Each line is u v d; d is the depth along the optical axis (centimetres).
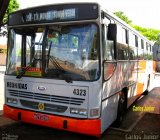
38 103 548
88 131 488
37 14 558
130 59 775
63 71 519
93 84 489
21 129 638
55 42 535
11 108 590
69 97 508
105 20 532
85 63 502
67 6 520
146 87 1216
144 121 762
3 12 682
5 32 1579
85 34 505
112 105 589
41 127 656
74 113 504
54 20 535
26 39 577
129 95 782
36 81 550
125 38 712
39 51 552
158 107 977
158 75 2809
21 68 580
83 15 504
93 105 490
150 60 1298
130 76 784
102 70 501
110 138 597
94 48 497
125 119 780
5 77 606
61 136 597
